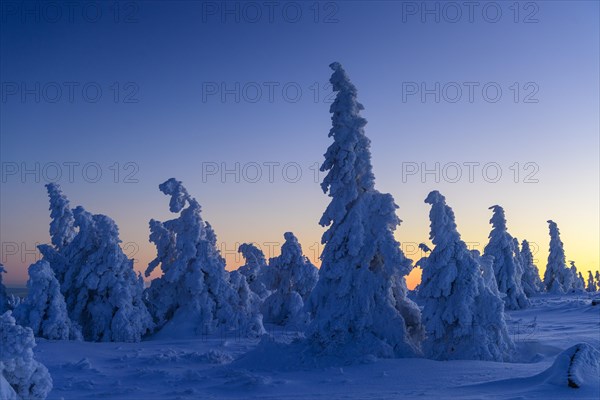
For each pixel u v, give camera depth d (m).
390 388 17.06
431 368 20.19
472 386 15.72
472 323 22.84
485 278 25.22
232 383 19.48
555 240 81.81
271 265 50.22
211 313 41.88
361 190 26.58
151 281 44.78
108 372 24.08
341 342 24.48
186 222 43.41
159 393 18.55
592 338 27.56
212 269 43.06
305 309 26.44
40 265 35.50
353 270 25.58
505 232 61.66
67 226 45.81
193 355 27.84
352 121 26.58
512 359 23.05
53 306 35.16
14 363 10.82
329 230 26.64
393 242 25.31
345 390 17.30
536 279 79.81
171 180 43.50
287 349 24.92
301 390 17.92
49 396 18.34
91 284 38.81
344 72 27.41
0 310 40.66
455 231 23.69
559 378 13.66
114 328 37.97
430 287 23.53
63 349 30.41
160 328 41.97
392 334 24.38
